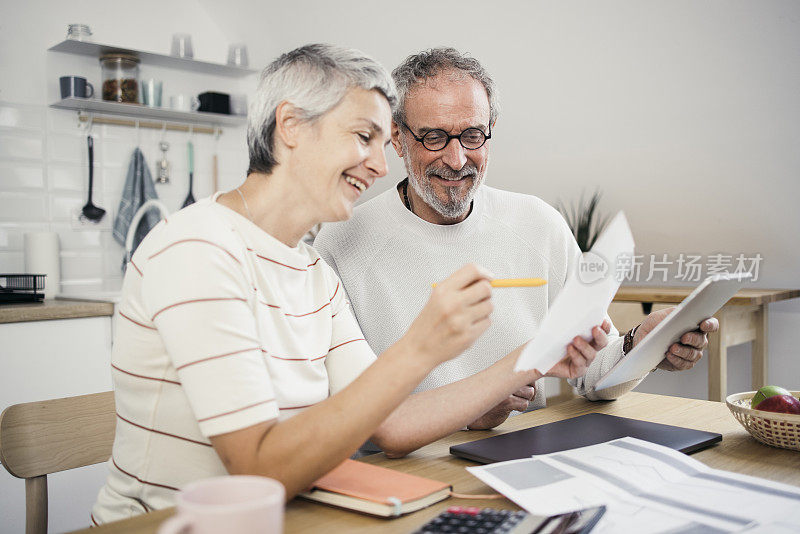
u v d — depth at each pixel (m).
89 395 1.17
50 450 1.10
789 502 0.74
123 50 3.06
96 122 3.20
